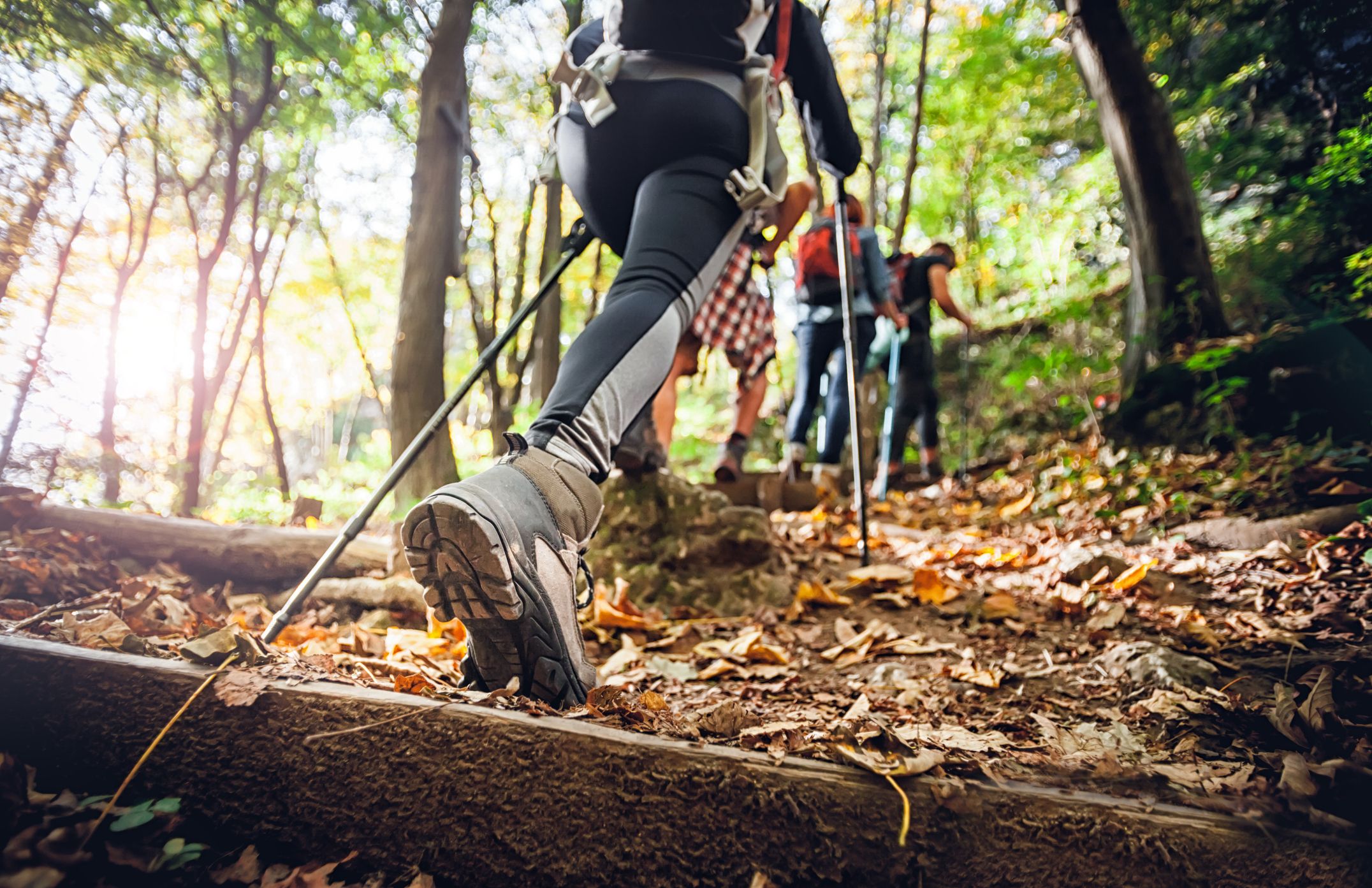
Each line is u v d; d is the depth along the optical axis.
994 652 2.15
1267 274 5.02
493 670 1.30
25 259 3.91
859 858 1.00
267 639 1.55
